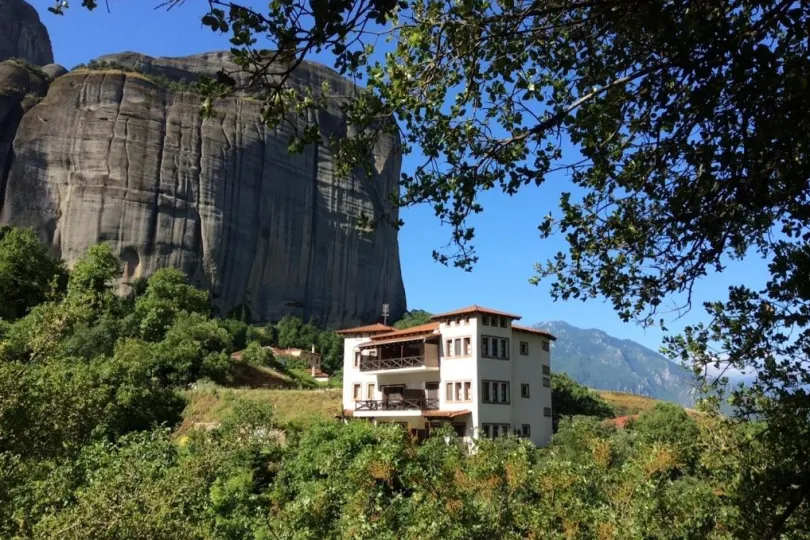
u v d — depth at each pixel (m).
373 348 39.19
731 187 4.50
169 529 8.66
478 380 32.84
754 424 6.07
